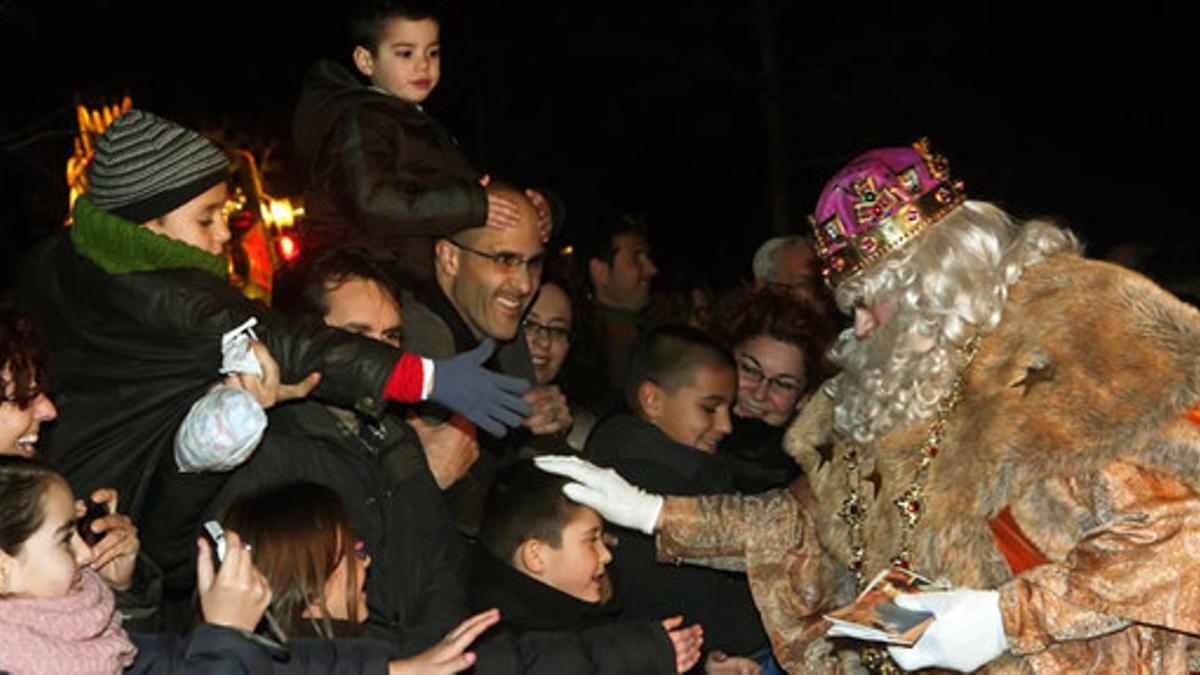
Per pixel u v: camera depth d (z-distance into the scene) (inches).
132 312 156.2
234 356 151.0
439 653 146.0
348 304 166.7
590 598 171.2
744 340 226.1
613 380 290.2
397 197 190.2
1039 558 137.8
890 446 146.3
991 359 142.8
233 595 138.1
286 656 140.7
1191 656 141.9
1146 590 132.1
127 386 156.6
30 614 128.8
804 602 163.6
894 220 145.7
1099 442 134.3
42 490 131.0
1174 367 135.1
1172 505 133.4
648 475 194.4
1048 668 137.9
